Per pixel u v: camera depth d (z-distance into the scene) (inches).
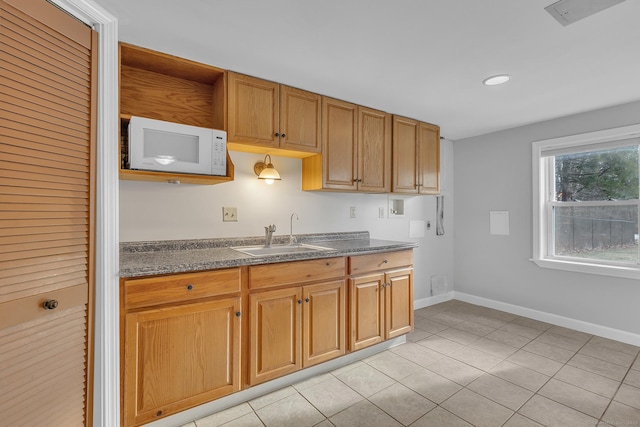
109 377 57.5
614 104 108.6
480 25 63.6
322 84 91.8
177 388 65.4
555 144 125.1
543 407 73.9
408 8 58.1
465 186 157.2
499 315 137.5
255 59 77.3
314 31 65.7
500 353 101.7
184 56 75.8
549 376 87.5
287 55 75.5
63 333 50.6
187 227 89.0
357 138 107.4
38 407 46.8
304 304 83.7
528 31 65.5
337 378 87.4
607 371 90.0
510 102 106.6
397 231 139.9
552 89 95.6
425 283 151.6
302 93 95.0
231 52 74.0
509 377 87.1
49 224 48.5
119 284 59.6
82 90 53.5
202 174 76.8
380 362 96.1
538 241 130.9
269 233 97.0
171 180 82.5
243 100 84.7
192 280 66.7
